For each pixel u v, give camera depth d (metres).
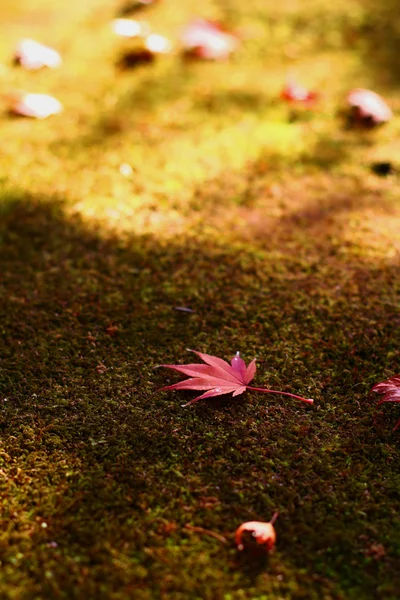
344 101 1.26
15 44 1.46
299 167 1.16
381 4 1.58
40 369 0.95
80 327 0.98
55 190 1.11
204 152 1.17
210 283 1.02
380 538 0.86
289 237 1.07
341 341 0.97
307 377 0.95
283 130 1.21
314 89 1.29
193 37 1.37
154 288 1.02
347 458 0.90
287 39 1.47
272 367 0.95
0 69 1.34
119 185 1.12
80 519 0.87
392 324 0.98
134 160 1.16
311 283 1.02
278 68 1.37
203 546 0.86
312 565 0.85
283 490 0.88
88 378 0.95
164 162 1.16
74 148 1.17
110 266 1.04
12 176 1.13
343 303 1.00
